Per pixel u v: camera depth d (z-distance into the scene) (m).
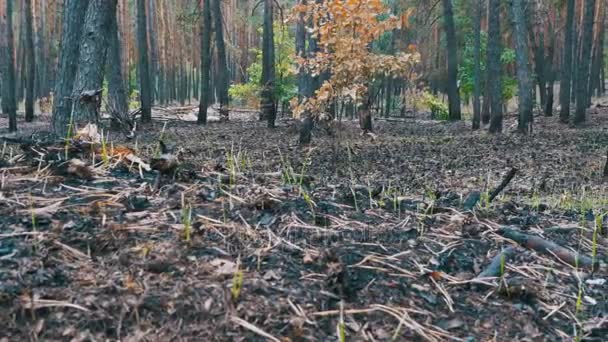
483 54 24.27
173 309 1.75
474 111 17.28
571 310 2.14
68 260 1.96
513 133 14.03
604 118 18.02
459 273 2.34
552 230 3.07
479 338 1.89
